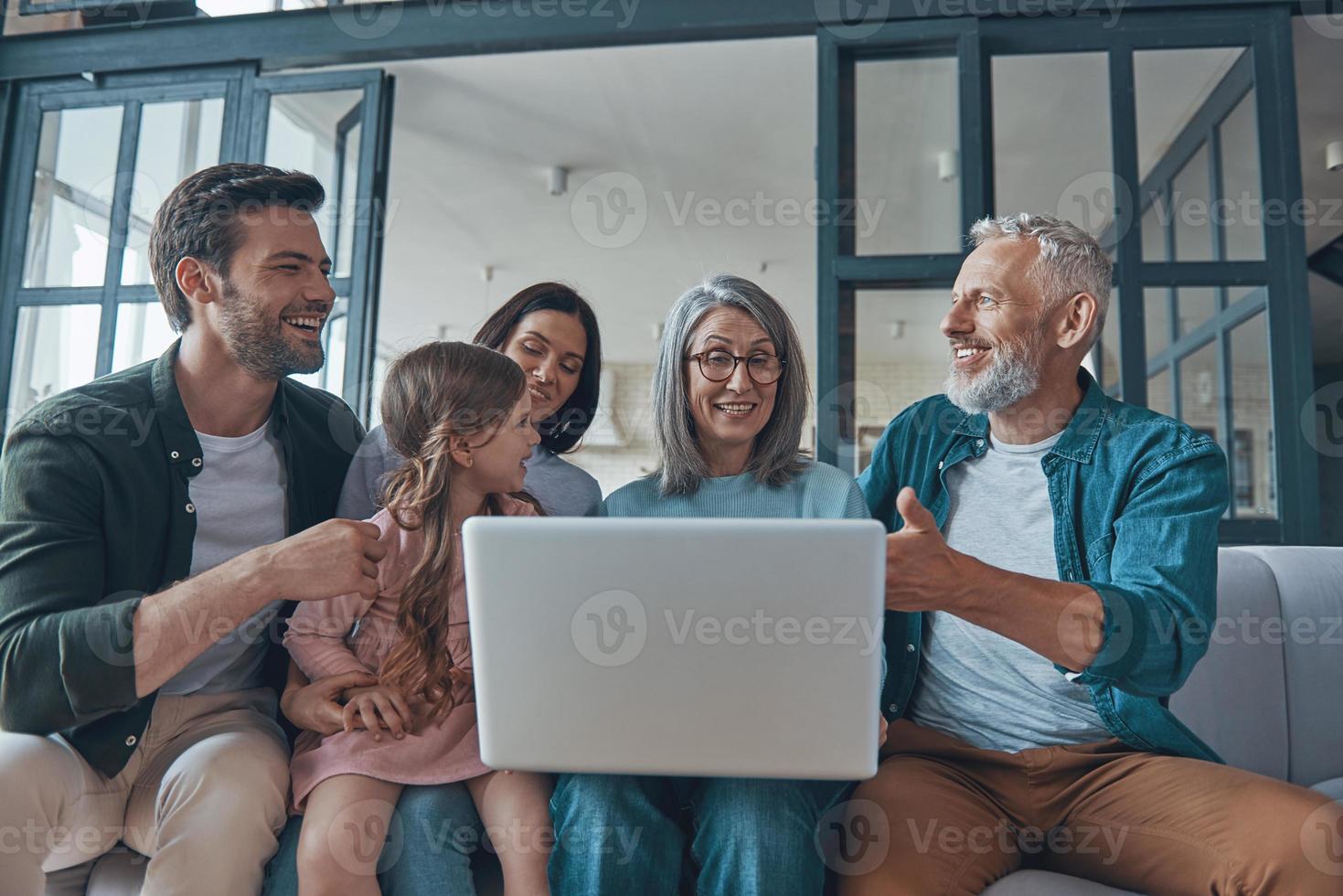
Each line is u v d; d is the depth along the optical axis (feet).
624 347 25.13
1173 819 3.84
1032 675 4.44
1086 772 4.23
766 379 4.73
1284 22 8.23
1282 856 3.44
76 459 4.23
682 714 3.09
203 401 4.73
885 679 4.65
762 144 13.47
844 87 8.64
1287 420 7.98
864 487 5.24
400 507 4.27
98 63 9.82
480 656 3.16
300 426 5.05
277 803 3.92
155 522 4.44
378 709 3.92
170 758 4.26
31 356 9.48
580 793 3.68
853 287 8.48
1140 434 4.58
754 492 4.71
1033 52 8.48
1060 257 4.75
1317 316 16.28
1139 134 9.01
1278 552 5.66
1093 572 4.48
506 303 6.22
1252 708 5.23
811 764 3.08
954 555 3.67
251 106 9.69
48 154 9.86
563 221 16.66
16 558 4.02
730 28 8.92
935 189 8.42
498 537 3.09
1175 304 8.37
